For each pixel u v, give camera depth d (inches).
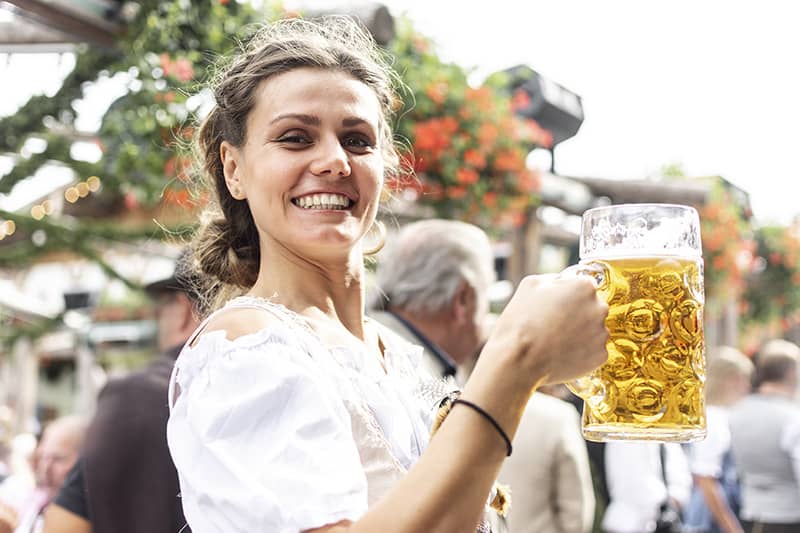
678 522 181.0
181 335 108.0
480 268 112.8
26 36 173.8
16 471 202.7
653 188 252.1
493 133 200.8
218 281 60.5
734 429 229.1
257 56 52.0
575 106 239.5
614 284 47.1
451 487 38.8
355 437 45.0
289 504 39.8
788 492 221.1
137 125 165.2
